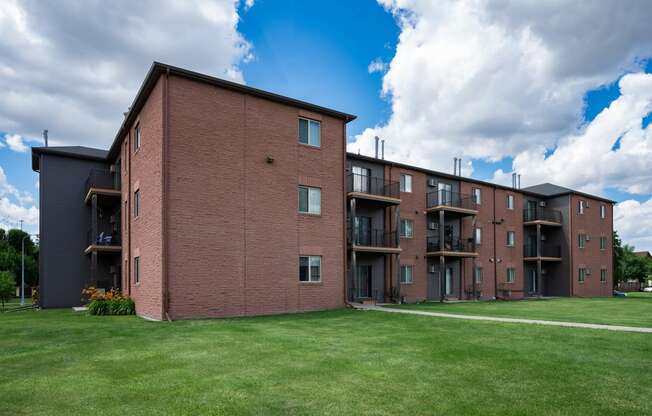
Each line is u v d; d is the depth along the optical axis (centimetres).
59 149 2341
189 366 759
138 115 1802
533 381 680
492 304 2350
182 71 1501
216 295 1525
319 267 1844
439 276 2769
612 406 565
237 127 1644
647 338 1069
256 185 1670
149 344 964
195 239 1495
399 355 866
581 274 3656
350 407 553
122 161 2125
